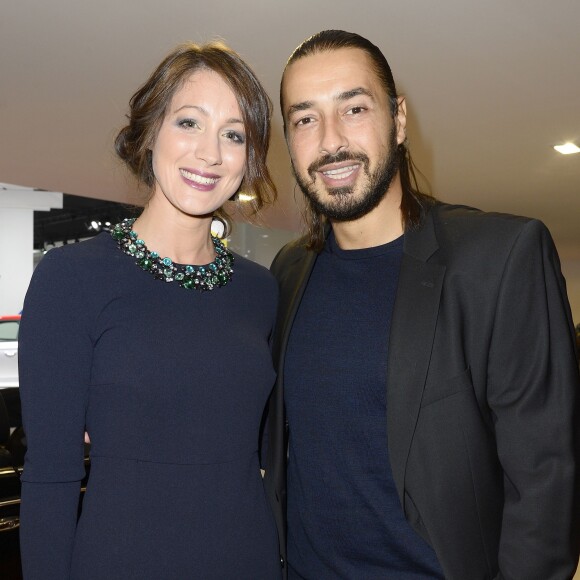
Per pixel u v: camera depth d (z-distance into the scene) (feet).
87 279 4.70
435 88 14.49
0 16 11.37
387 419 4.75
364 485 4.96
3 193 36.65
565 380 4.59
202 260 5.27
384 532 4.90
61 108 15.30
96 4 11.00
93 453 4.67
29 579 4.42
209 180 5.06
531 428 4.58
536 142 18.34
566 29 11.88
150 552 4.49
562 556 4.50
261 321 5.48
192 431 4.76
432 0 10.98
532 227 4.77
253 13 11.34
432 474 4.66
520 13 11.35
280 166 15.39
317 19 11.55
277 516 5.46
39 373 4.46
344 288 5.35
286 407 5.42
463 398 4.68
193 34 11.94
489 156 19.74
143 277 4.91
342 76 5.23
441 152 19.30
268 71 13.26
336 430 5.07
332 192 5.24
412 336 4.77
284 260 6.17
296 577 5.41
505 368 4.64
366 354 5.03
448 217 5.17
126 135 5.27
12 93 14.46
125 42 12.21
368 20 11.59
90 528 4.49
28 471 4.45
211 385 4.86
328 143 5.16
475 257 4.77
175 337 4.84
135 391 4.64
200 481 4.72
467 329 4.73
